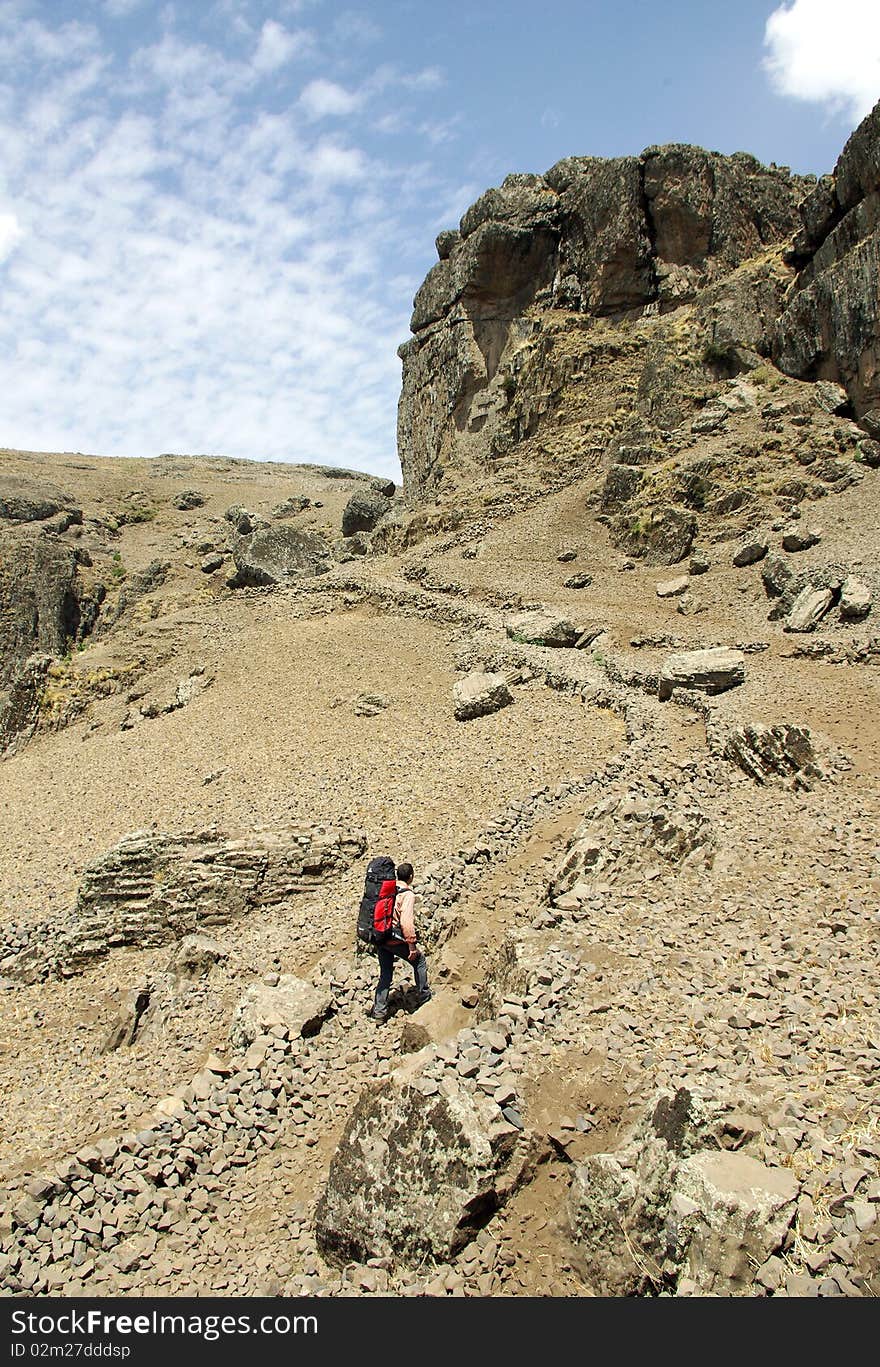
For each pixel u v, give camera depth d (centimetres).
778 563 2630
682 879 1127
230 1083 897
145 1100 940
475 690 2233
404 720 2309
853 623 2259
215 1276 681
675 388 3744
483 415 4400
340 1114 858
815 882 1084
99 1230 721
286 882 1468
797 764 1480
